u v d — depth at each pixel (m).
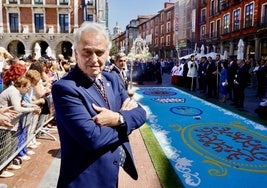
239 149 5.37
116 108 1.75
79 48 1.56
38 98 5.19
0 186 3.32
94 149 1.48
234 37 29.95
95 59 1.54
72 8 32.44
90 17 33.09
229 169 4.41
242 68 9.67
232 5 30.23
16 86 3.87
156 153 4.95
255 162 4.73
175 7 40.75
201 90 14.84
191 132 6.52
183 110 9.23
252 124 7.33
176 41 41.19
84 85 1.60
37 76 4.36
